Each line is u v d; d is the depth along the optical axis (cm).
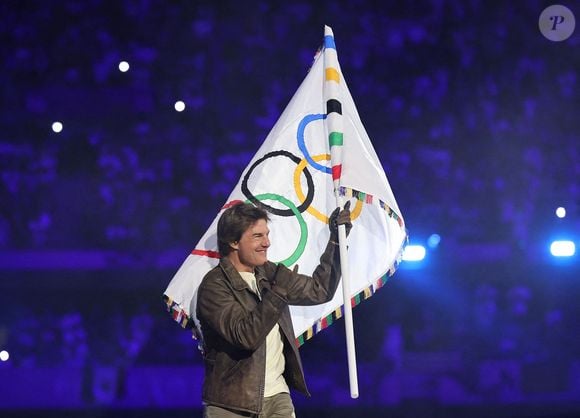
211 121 4106
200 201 4106
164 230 4091
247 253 1384
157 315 3931
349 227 1472
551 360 3588
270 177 1581
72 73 4072
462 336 3847
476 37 4103
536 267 3962
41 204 4097
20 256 3972
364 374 3625
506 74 4116
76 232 4091
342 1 4075
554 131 4100
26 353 3828
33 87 4075
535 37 4097
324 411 3200
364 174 1502
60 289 3953
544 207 4053
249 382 1341
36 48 4047
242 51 4069
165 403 3344
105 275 3969
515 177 4088
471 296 3906
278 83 4081
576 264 3925
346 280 1409
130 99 4094
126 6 4028
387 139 4128
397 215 1500
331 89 1555
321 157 1594
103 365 3772
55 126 3769
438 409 3200
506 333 3853
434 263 3972
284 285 1299
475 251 3978
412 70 4119
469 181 4091
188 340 3888
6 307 3906
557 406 3216
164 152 4119
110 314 3928
